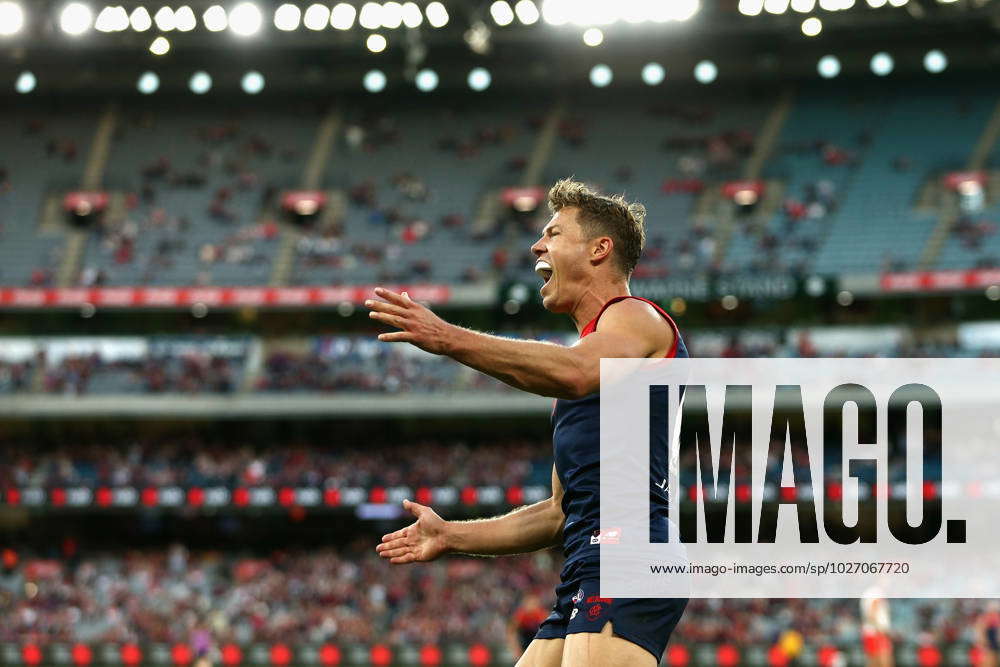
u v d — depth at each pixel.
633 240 4.41
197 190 46.97
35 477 38.84
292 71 49.16
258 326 43.34
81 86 49.47
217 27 36.44
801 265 40.34
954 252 39.78
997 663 20.48
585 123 48.69
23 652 32.78
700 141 47.06
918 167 43.94
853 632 29.61
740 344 39.41
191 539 40.91
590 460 4.05
